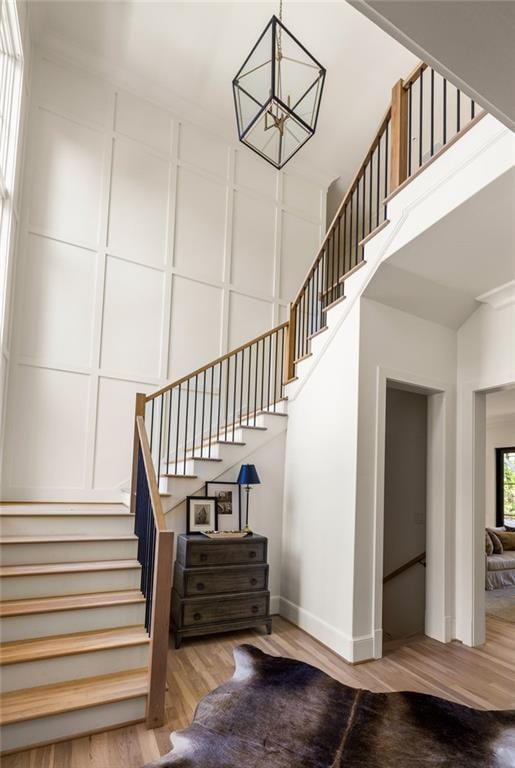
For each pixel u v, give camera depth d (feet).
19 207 13.96
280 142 11.62
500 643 12.07
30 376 14.06
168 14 14.30
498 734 7.39
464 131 8.49
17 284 14.05
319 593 11.69
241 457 13.58
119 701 7.38
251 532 12.50
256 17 14.35
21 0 12.30
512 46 3.64
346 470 11.21
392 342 11.87
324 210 21.34
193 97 17.37
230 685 8.75
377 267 10.76
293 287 19.93
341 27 14.58
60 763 6.52
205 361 17.30
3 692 7.37
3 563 9.48
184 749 6.70
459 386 13.11
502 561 20.12
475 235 9.41
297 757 6.59
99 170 15.89
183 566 11.19
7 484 13.48
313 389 13.14
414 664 10.37
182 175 17.63
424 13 3.39
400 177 10.32
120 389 15.51
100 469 14.85
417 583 14.28
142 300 16.24
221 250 18.21
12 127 12.57
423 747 6.95
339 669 9.82
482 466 12.69
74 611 8.59
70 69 15.70
